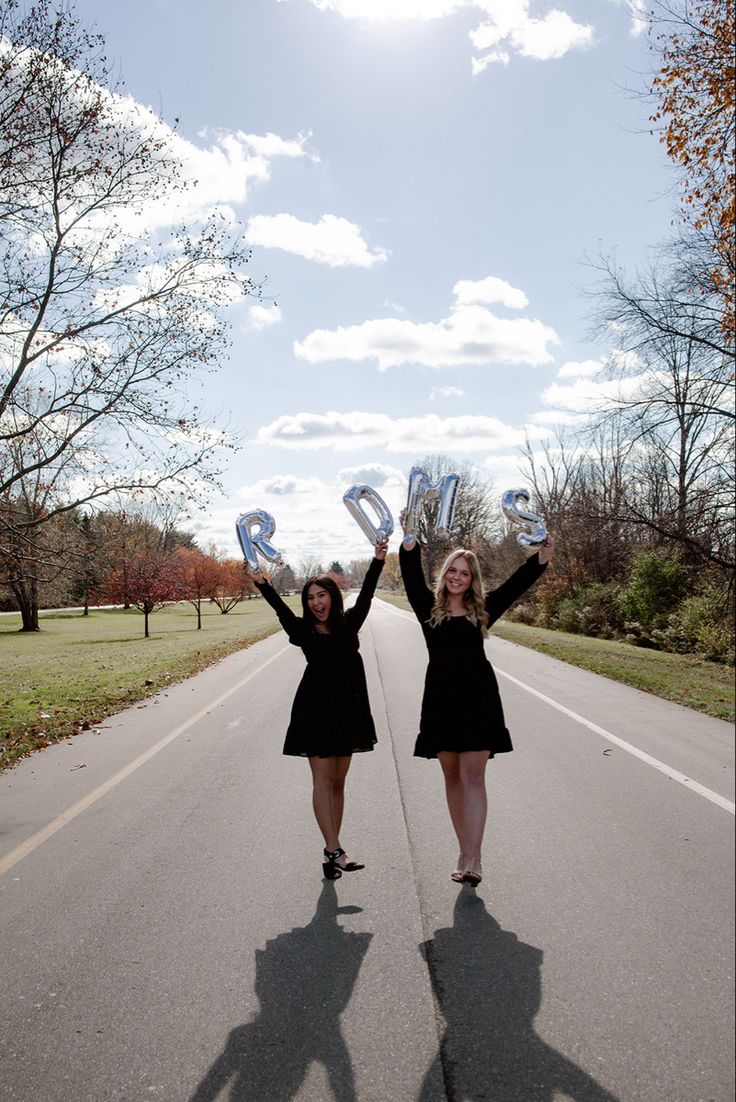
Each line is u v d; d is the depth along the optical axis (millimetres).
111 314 13961
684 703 11328
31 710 11211
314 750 4652
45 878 4766
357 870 4836
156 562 35344
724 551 19828
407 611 48688
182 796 6609
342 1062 2861
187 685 14188
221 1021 3152
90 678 15453
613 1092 2670
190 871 4855
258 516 5031
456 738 4477
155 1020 3166
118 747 8688
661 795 6406
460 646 4598
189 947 3812
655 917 4066
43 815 6098
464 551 4680
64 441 13773
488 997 3295
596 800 6270
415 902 4324
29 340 13508
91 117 13211
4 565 15312
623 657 18188
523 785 6746
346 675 4820
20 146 12875
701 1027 3049
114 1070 2842
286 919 4129
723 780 6891
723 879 4578
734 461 19594
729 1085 2701
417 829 5648
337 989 3381
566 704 11250
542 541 4695
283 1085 2736
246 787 6891
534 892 4426
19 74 12859
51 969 3611
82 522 16375
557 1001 3250
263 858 5074
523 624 37594
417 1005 3242
